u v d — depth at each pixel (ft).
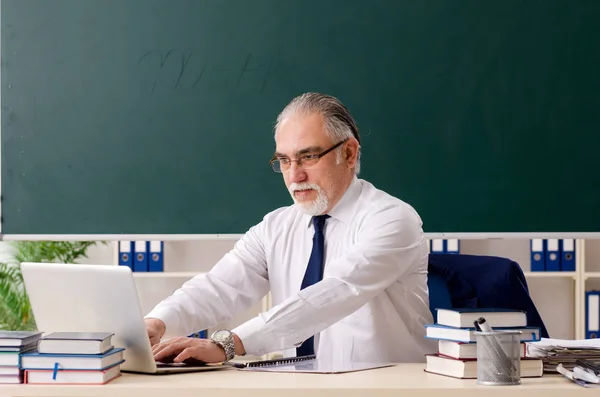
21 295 14.58
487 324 5.04
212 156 10.36
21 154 10.34
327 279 6.65
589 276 14.79
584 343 6.23
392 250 6.90
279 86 10.38
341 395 4.85
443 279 8.23
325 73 10.38
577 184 10.31
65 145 10.34
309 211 7.34
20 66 10.36
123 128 10.36
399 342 7.39
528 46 10.35
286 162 7.36
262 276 8.04
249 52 10.39
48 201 10.32
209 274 7.80
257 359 7.37
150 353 5.41
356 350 7.33
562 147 10.32
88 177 10.34
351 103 10.36
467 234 10.29
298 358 6.25
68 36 10.36
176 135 10.36
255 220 10.35
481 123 10.32
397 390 4.85
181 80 10.38
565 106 10.34
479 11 10.36
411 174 10.34
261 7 10.38
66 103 10.36
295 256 7.80
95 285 5.43
